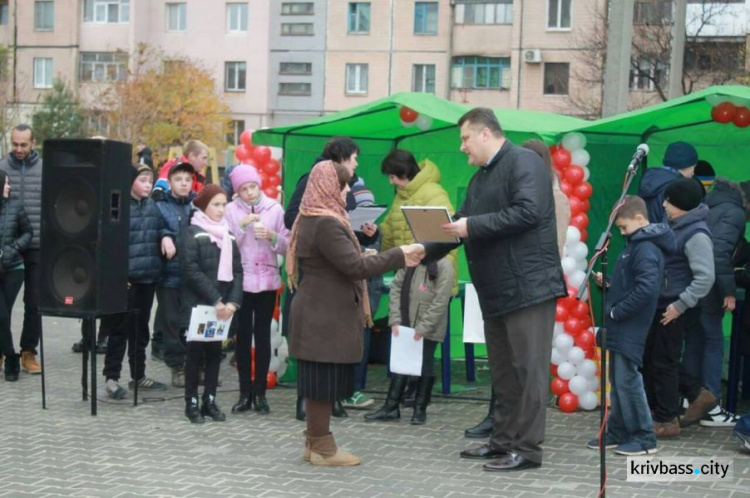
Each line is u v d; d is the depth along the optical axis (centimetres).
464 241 614
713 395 707
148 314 845
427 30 4100
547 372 609
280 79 4288
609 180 880
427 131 948
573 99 3584
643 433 639
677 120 844
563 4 3884
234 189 755
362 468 613
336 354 600
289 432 705
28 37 4600
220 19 4372
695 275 661
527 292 589
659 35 3086
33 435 693
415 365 711
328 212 596
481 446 644
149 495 559
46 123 4206
